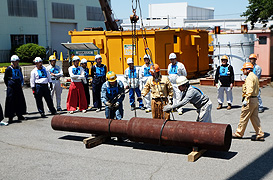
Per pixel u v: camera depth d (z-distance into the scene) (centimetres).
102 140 718
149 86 746
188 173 525
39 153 656
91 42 1614
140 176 520
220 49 1462
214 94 1310
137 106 1141
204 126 577
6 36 3747
